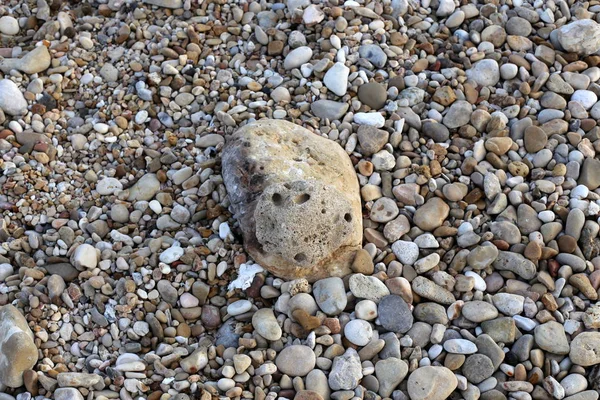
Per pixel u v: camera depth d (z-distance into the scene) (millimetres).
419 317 1062
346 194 1106
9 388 1006
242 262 1090
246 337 1047
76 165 1180
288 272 1070
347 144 1173
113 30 1294
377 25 1275
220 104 1215
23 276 1078
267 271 1083
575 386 1015
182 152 1183
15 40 1295
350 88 1220
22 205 1139
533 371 1024
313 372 1019
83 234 1123
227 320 1069
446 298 1070
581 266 1090
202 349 1035
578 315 1062
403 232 1121
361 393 1007
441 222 1126
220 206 1128
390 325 1052
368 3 1303
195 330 1066
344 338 1048
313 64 1237
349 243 1073
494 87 1240
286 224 1035
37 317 1050
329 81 1217
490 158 1165
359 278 1070
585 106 1214
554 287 1081
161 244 1106
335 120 1198
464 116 1199
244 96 1219
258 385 1012
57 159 1184
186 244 1109
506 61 1255
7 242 1110
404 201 1141
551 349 1036
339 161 1133
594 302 1072
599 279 1082
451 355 1033
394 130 1186
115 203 1143
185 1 1309
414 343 1044
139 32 1281
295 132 1151
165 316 1059
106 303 1068
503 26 1294
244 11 1314
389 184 1155
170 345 1044
